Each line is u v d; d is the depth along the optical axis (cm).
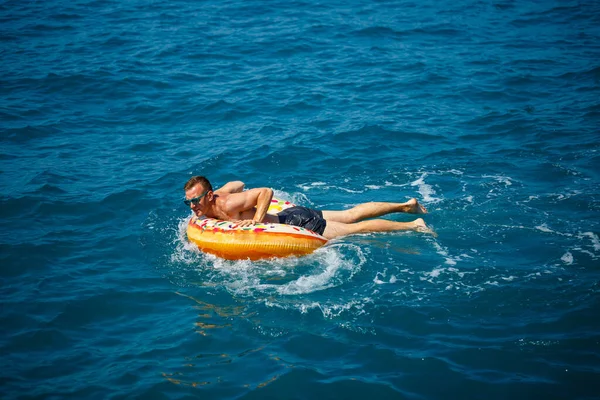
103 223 864
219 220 807
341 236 823
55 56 1556
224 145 1114
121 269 755
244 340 621
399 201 910
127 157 1074
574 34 1722
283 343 615
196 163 1045
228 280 732
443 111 1253
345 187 965
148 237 831
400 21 1859
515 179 964
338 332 628
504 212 864
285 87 1392
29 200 905
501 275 713
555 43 1655
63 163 1041
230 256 772
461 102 1298
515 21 1859
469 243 791
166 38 1706
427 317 645
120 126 1209
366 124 1186
